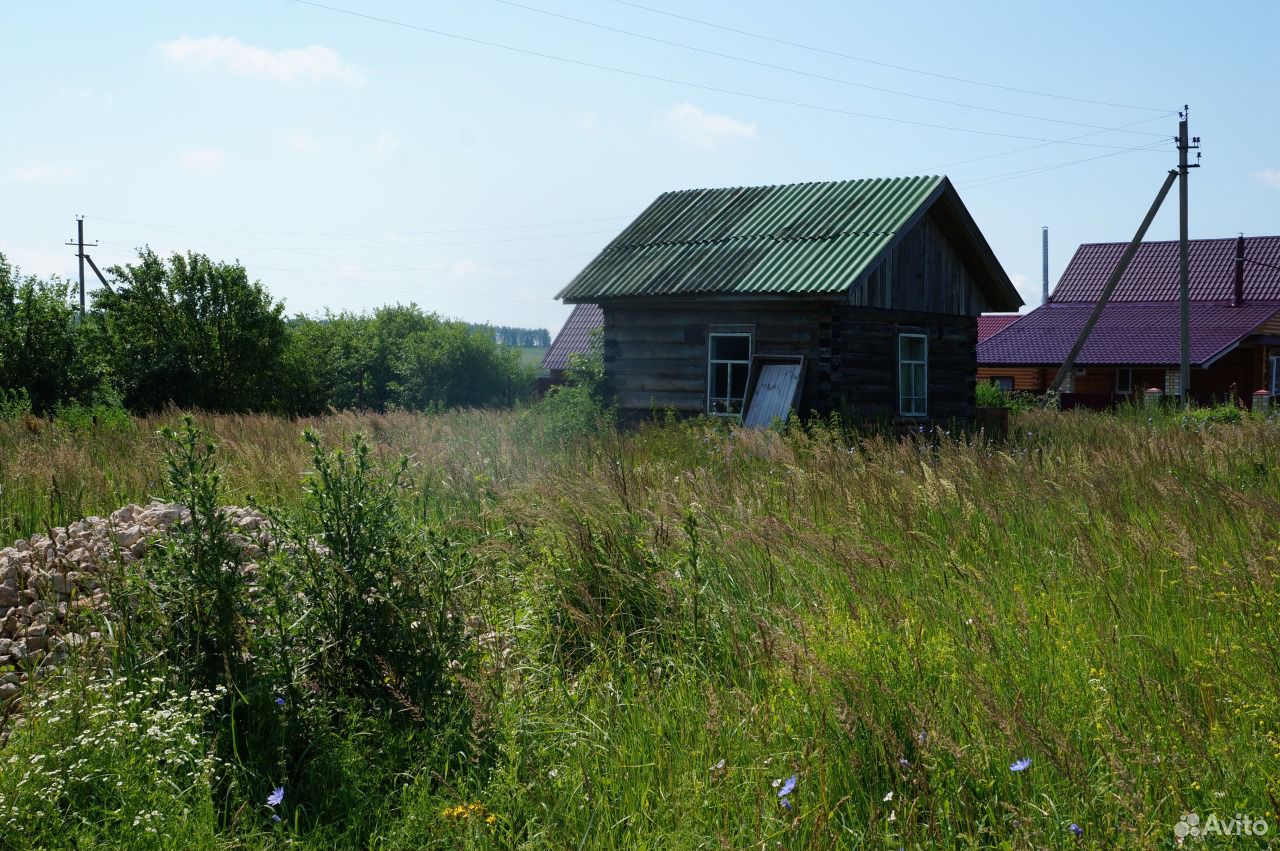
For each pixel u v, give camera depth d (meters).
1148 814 3.37
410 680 4.51
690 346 19.45
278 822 3.65
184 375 28.38
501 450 10.70
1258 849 3.20
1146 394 27.09
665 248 20.47
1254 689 4.08
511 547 6.48
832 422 15.74
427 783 3.87
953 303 21.39
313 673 4.52
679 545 6.18
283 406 30.50
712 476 9.16
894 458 10.66
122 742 3.88
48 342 26.36
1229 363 37.22
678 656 5.11
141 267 29.03
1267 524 6.73
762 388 18.33
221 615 4.47
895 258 19.47
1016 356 39.47
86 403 26.47
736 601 5.75
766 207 20.77
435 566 4.94
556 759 4.20
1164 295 44.38
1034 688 4.27
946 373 21.27
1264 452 11.27
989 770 3.62
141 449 11.87
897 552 6.61
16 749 3.79
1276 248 44.34
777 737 4.03
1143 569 6.05
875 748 3.78
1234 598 5.34
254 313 29.42
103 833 3.48
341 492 4.86
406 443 12.69
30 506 8.85
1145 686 4.19
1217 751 3.64
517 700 4.51
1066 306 44.56
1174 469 9.94
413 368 37.62
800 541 6.41
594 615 5.54
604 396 20.22
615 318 20.28
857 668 4.43
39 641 5.06
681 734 4.25
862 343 18.69
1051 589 5.96
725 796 3.64
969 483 8.52
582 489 7.18
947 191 19.89
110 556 5.56
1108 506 7.41
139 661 4.52
